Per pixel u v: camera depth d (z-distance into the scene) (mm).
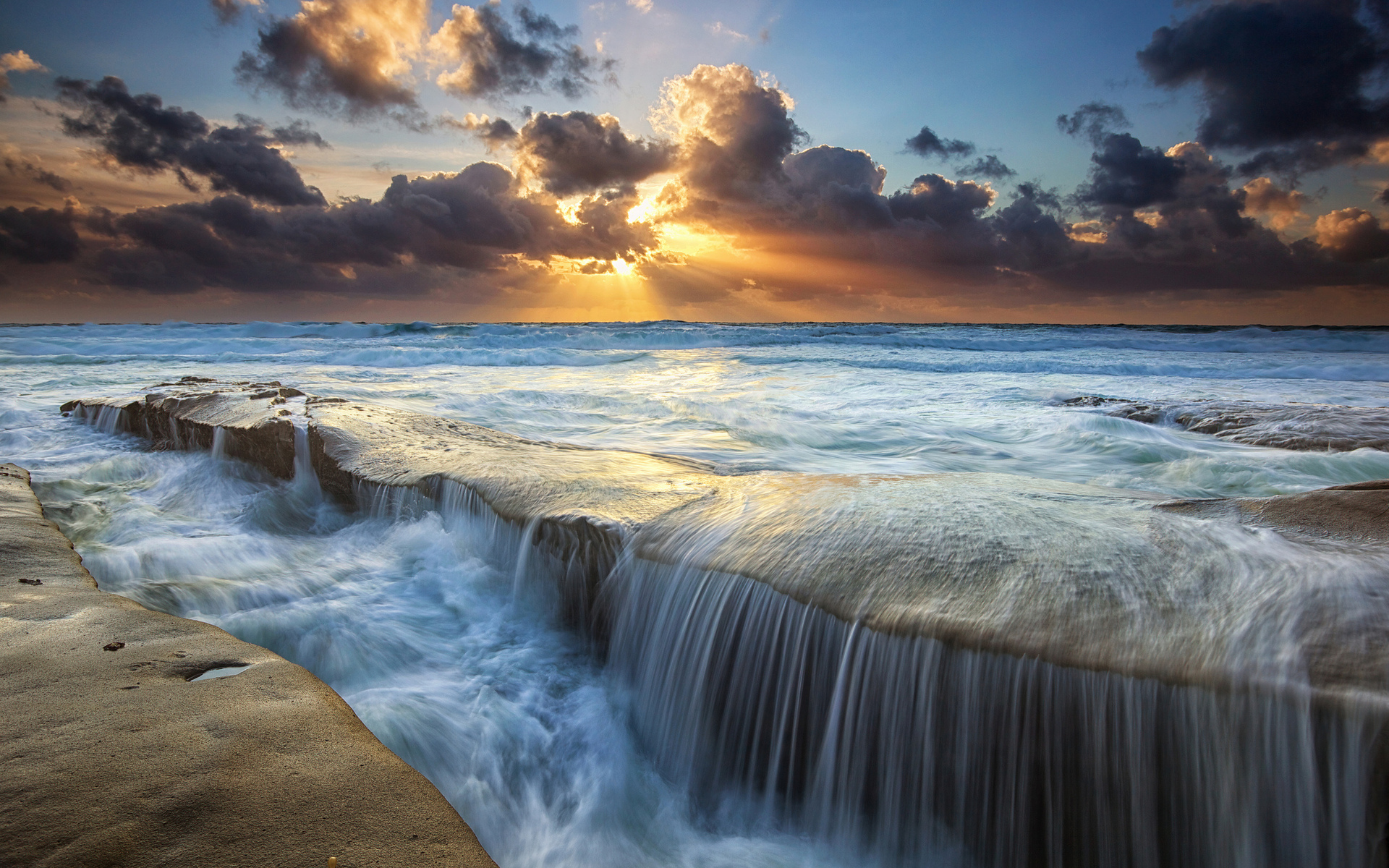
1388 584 2023
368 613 3387
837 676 2328
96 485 5570
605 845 2219
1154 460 6176
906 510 2947
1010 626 2090
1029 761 1990
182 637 2498
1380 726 1573
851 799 2279
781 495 3398
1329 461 5797
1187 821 1804
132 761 1756
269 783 1710
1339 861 1616
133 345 23938
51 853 1433
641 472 4238
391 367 18594
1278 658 1785
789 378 15430
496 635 3324
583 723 2766
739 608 2637
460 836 1585
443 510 4199
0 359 18359
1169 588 2164
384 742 2416
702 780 2615
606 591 3217
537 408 9234
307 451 5223
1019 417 8484
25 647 2363
